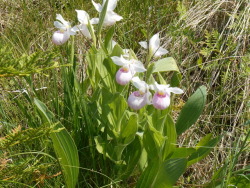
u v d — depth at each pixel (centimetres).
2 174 43
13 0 111
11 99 78
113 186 64
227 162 59
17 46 95
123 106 61
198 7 100
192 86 87
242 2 99
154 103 57
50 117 58
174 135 60
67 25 69
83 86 73
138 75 63
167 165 55
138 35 99
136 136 66
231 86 85
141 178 60
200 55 92
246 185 58
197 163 71
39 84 78
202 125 79
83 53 92
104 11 62
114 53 62
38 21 102
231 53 90
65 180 60
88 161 66
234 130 75
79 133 66
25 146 65
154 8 102
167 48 93
